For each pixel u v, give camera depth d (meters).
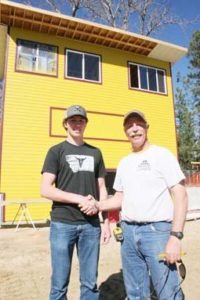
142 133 2.64
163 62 15.16
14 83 11.62
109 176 13.37
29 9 11.29
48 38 12.63
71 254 2.74
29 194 10.97
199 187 12.43
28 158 11.23
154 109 14.28
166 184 2.44
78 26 12.45
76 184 2.77
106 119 13.05
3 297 3.87
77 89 12.72
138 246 2.46
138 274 2.52
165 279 2.26
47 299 3.79
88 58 13.31
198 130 37.19
